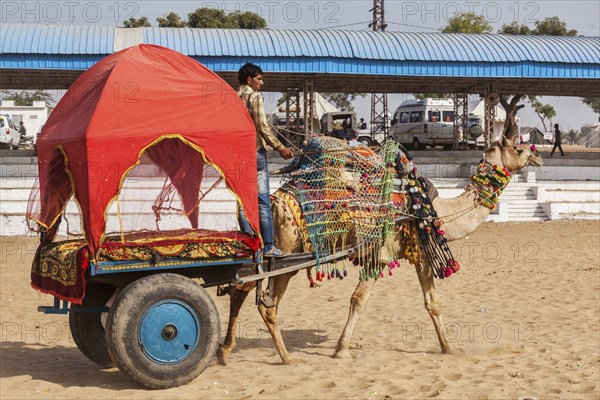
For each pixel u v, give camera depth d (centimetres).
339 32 2781
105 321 766
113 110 693
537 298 1284
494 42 2856
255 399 691
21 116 5703
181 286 709
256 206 748
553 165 3102
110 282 727
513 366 837
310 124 3078
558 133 3578
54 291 747
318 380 762
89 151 677
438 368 825
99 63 812
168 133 705
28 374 786
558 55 2828
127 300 691
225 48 2578
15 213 2255
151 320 700
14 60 2458
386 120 4222
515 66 2805
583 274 1534
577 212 2645
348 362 850
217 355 839
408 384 755
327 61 2667
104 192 681
